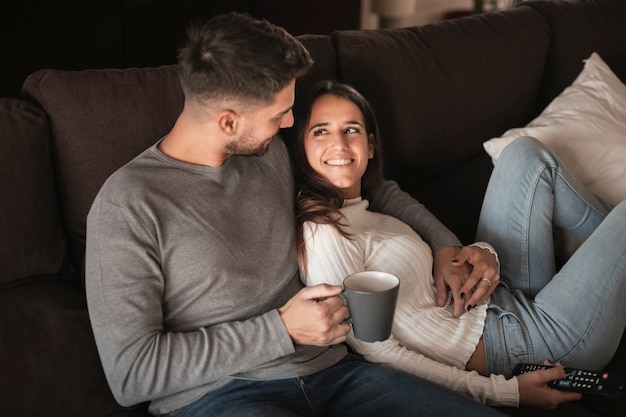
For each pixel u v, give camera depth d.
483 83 2.07
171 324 1.30
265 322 1.26
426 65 1.95
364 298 1.14
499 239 1.72
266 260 1.38
